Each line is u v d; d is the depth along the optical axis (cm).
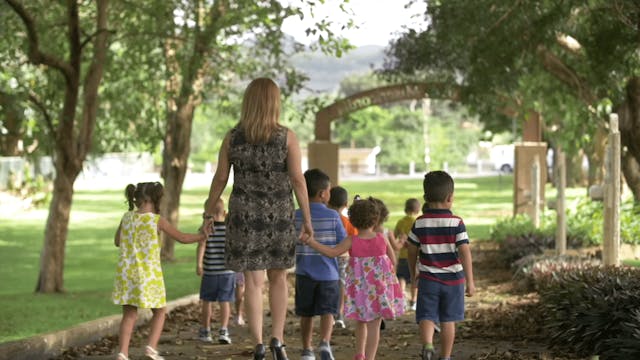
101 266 2578
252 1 1995
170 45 2256
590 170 3722
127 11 2219
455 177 8919
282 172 796
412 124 9675
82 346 1109
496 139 11325
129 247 938
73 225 3853
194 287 2055
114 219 4153
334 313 930
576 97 2178
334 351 1073
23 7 1766
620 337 898
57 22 2164
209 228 832
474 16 1808
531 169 2717
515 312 1334
